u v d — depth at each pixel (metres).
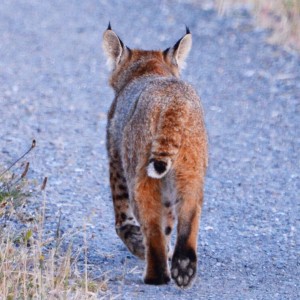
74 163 21.02
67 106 26.45
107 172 20.53
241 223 17.67
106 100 27.38
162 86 14.02
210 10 36.72
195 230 13.47
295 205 18.88
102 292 13.41
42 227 15.53
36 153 21.58
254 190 19.80
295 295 13.78
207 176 20.67
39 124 24.39
